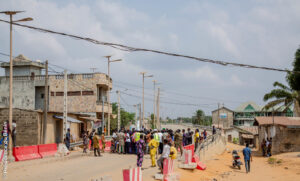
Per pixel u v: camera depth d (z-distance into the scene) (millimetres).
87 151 27609
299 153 31328
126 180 11055
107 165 19172
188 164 19219
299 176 20719
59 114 33156
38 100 48281
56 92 50031
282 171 23062
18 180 14117
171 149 16734
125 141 26328
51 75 50469
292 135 33500
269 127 36000
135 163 20109
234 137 76062
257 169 24625
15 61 53500
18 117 30484
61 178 14539
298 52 36156
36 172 16297
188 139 27203
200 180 17219
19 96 47969
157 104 67750
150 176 15594
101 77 49156
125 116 82000
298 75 35844
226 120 104188
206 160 27641
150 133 23781
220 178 19188
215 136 36406
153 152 18422
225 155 36781
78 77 49812
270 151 33312
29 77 48781
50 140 31516
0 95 48812
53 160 21141
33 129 29969
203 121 133750
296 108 42406
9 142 19922
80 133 39250
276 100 37281
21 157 20391
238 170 24078
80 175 15430
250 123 101750
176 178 14875
